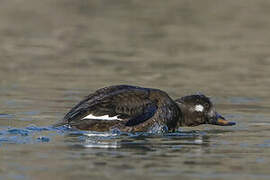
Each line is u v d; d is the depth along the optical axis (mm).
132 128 12102
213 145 11039
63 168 9180
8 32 26359
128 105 12188
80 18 29562
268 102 15680
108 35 26438
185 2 33625
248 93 16875
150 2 33688
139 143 11086
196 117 13047
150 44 24750
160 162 9672
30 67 20266
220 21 29422
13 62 21000
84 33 26641
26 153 10031
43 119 12992
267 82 18516
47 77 18734
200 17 30266
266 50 23766
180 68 20531
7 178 8609
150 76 19172
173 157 10016
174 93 16703
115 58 22078
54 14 30172
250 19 29766
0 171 8969
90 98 12414
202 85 17938
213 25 28594
